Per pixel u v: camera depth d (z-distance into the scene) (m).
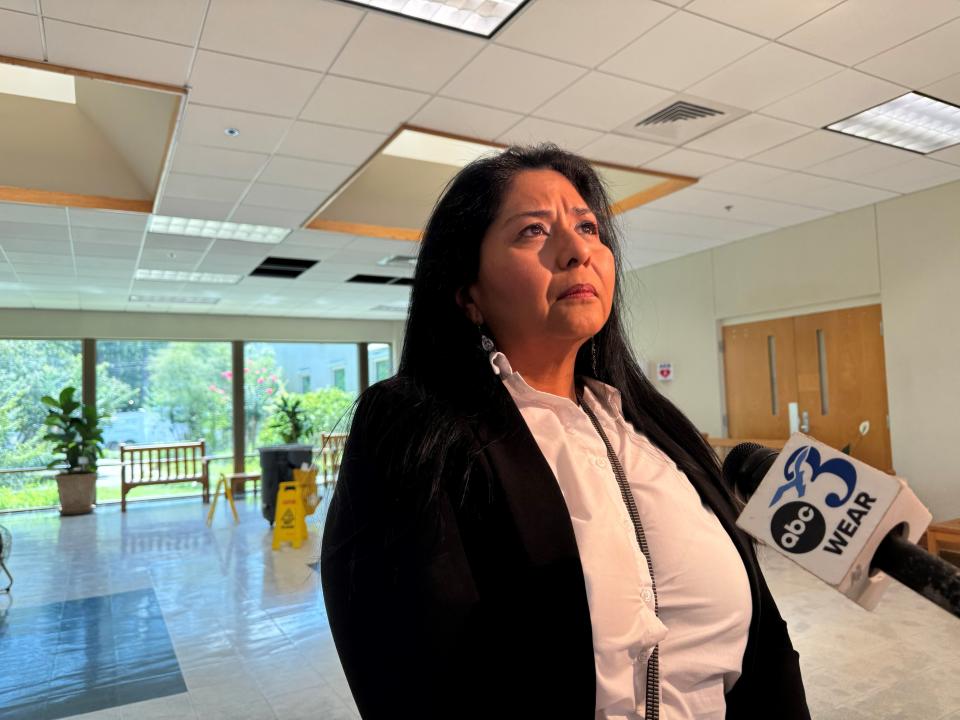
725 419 7.91
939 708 2.85
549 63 3.52
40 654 3.82
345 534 0.54
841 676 3.20
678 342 8.45
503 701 0.50
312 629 4.11
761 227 7.11
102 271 8.04
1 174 5.38
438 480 0.53
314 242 7.00
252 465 11.74
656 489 0.65
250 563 5.90
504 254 0.64
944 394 5.88
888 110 4.34
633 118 4.24
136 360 11.11
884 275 6.29
